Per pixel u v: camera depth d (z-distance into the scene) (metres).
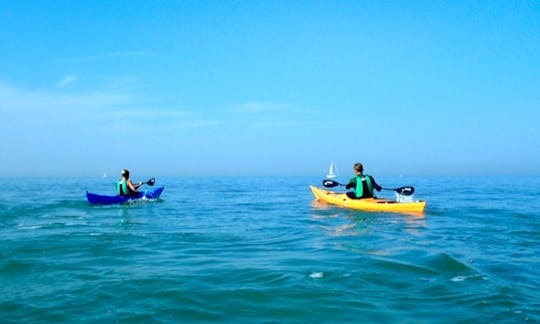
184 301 4.86
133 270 6.19
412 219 11.52
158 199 18.38
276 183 42.34
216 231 9.89
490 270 6.03
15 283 5.59
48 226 10.63
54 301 4.88
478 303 4.69
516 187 30.00
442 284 5.36
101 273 6.03
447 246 7.77
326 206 14.95
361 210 13.45
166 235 9.30
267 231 9.87
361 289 5.20
